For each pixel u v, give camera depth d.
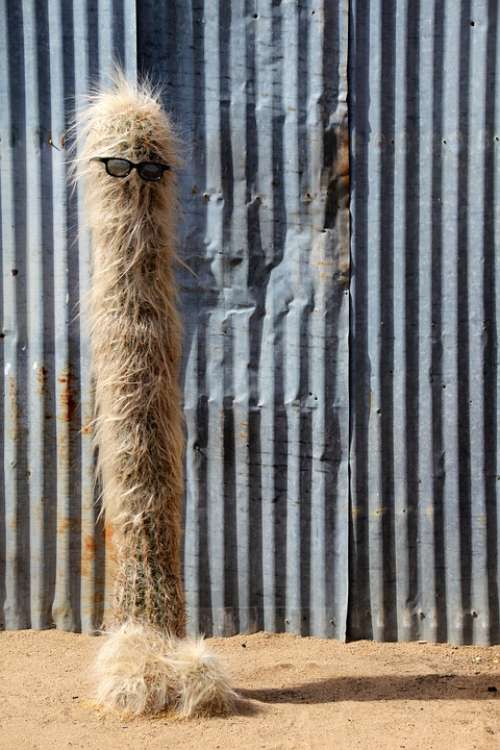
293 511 5.45
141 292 4.27
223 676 4.28
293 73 5.34
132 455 4.27
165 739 3.90
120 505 4.30
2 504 5.47
